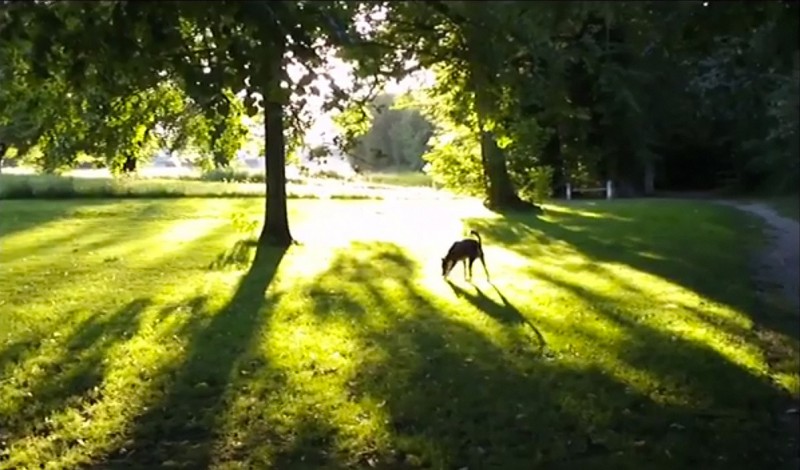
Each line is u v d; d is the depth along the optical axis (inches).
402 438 249.0
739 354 337.1
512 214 1011.9
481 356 339.0
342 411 273.6
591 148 1291.8
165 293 491.5
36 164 342.6
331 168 510.6
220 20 140.7
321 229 846.5
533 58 195.3
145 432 259.6
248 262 616.1
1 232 813.9
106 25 135.0
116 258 639.1
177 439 254.5
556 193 1417.3
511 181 1098.7
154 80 167.9
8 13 132.3
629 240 740.7
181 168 1647.4
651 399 282.2
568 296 472.7
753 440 246.5
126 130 335.3
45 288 510.3
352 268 588.4
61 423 268.2
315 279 539.5
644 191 1530.5
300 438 251.8
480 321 407.8
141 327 399.5
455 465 230.5
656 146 1541.6
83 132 303.1
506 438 249.3
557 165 1230.9
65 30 136.6
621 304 447.2
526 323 401.4
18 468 233.1
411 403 279.4
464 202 1218.0
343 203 1190.3
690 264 590.9
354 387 300.2
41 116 262.2
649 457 234.4
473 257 535.8
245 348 356.2
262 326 398.6
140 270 581.9
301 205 1140.5
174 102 352.2
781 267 578.2
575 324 397.1
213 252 669.9
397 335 378.3
